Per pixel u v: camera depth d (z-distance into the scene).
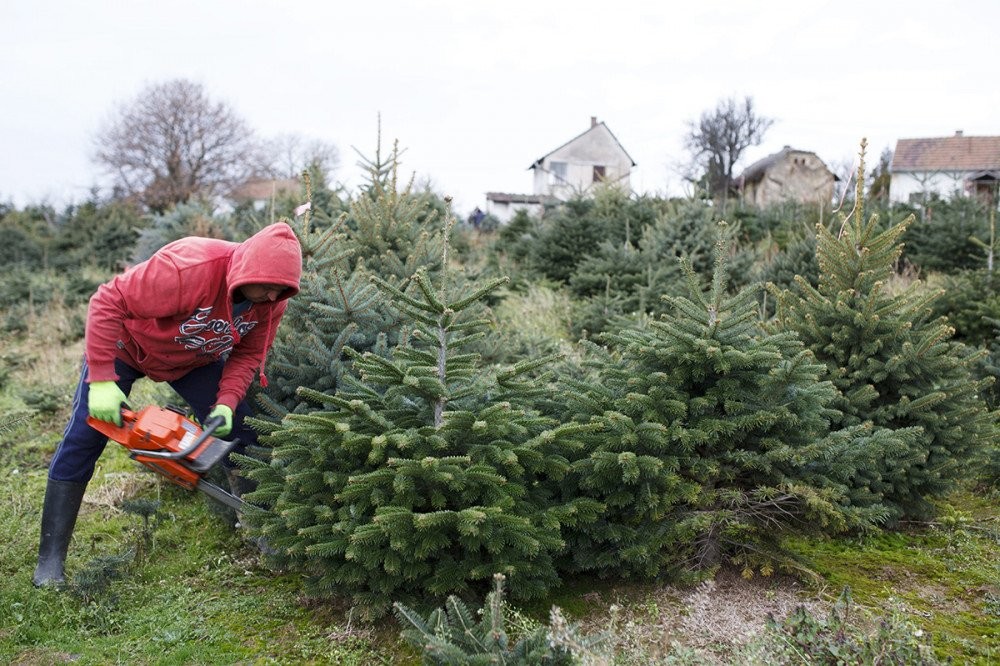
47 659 2.98
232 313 3.34
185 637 3.21
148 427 3.20
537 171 43.91
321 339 4.23
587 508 3.37
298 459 3.30
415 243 6.27
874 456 3.77
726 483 3.76
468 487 3.10
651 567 3.49
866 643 2.66
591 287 9.90
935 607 3.49
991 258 8.13
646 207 11.82
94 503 4.63
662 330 3.79
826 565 3.90
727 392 3.63
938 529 4.37
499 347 5.32
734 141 38.75
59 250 18.00
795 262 8.84
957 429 4.29
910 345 4.30
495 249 14.32
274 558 3.47
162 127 33.66
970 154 33.72
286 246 3.15
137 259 11.50
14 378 7.90
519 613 3.12
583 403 3.63
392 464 3.04
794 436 3.73
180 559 3.95
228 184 35.28
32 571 3.64
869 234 4.58
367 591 3.30
